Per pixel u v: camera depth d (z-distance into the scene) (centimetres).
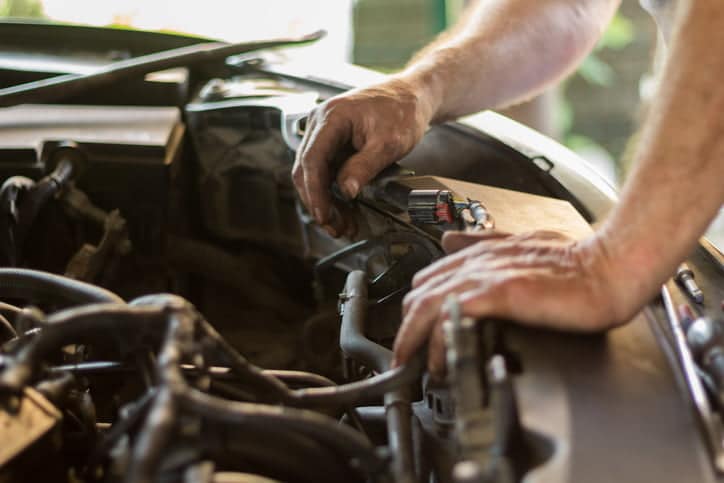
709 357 75
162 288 142
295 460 69
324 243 135
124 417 73
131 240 139
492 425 63
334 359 128
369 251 121
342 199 109
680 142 77
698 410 69
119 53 171
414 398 98
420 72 125
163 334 71
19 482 65
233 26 317
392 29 393
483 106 135
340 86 154
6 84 158
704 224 77
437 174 129
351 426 90
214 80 163
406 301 79
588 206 118
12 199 121
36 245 131
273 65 168
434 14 379
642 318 82
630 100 420
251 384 83
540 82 142
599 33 147
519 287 74
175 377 63
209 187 152
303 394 76
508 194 110
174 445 62
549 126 341
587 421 67
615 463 64
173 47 173
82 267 123
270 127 145
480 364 71
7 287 100
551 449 65
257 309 155
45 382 74
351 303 101
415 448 82
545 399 69
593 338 77
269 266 154
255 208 151
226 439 67
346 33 387
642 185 78
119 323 71
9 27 172
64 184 127
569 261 78
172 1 294
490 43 133
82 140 135
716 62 78
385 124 113
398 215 106
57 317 71
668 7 129
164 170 135
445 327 70
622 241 77
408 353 77
